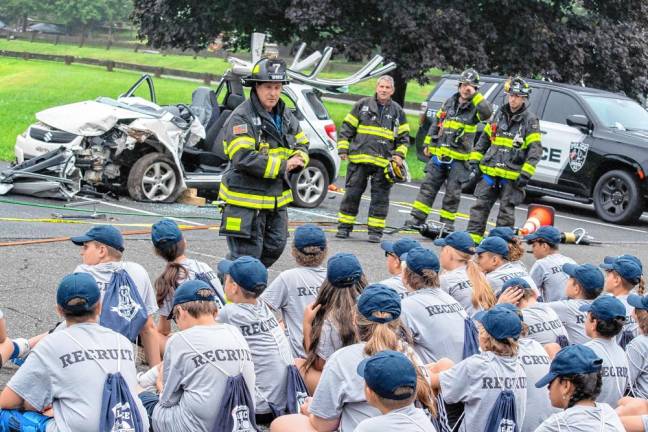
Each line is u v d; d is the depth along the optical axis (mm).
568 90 20859
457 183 15516
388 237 15555
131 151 16016
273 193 9867
